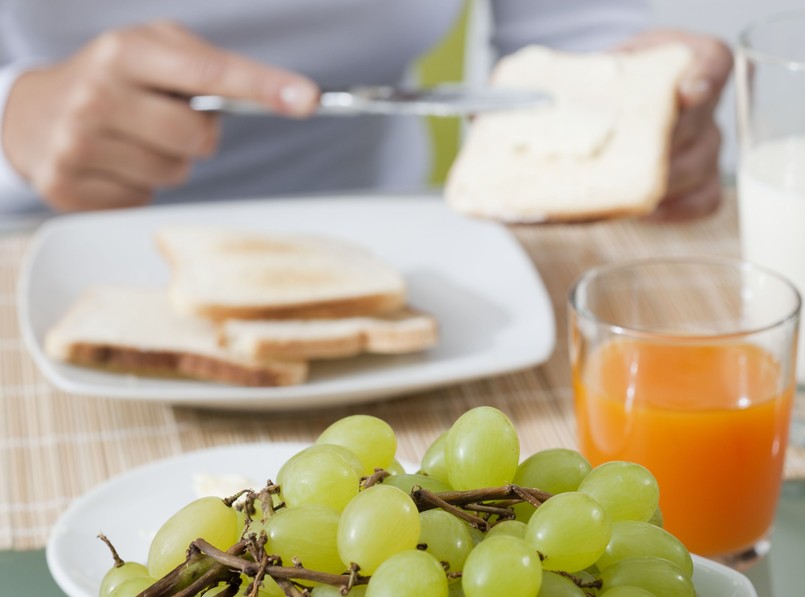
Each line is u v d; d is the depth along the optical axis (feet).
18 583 2.06
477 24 6.23
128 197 3.72
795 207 2.39
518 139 2.93
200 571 1.50
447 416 2.44
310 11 4.29
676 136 3.06
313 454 1.59
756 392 1.98
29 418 2.47
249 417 2.45
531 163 2.88
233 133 4.42
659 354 2.00
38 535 2.17
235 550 1.50
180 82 3.37
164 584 1.49
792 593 1.99
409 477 1.62
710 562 1.71
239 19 4.24
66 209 3.69
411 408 2.47
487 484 1.61
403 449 2.35
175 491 2.04
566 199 2.76
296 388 2.40
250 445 2.11
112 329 2.57
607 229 3.15
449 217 3.03
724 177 3.48
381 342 2.52
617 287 2.15
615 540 1.59
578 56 3.20
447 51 6.29
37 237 3.15
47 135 3.66
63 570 1.91
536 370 2.58
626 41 3.61
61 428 2.44
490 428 1.61
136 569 1.62
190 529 1.57
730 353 1.99
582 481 1.65
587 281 2.10
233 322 2.55
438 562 1.49
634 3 4.39
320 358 2.56
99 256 2.93
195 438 2.41
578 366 2.08
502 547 1.49
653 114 2.89
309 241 2.92
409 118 4.91
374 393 2.41
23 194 3.89
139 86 3.49
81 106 3.49
